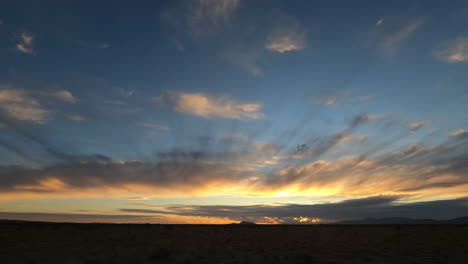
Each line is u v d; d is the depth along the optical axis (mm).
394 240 35719
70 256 17953
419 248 28688
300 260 19750
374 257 22828
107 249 21750
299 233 45781
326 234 43875
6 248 22250
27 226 46281
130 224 55781
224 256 20141
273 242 31984
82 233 36469
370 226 66562
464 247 29516
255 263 17641
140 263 15797
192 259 17406
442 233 44938
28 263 15844
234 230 52219
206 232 43656
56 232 37094
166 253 18719
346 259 21453
